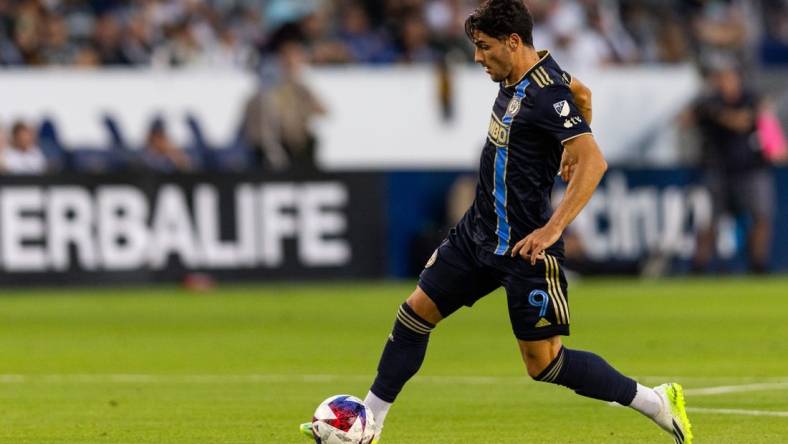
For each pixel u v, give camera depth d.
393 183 80.06
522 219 26.83
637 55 102.12
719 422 32.91
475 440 30.72
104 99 81.88
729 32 104.12
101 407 35.91
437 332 55.34
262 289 75.62
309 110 84.69
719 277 83.81
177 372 43.34
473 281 27.58
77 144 81.56
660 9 106.06
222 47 93.94
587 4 101.44
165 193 76.56
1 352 48.81
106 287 75.56
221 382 40.94
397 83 86.56
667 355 47.38
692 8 107.06
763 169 83.12
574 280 82.00
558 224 25.97
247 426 32.66
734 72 82.88
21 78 81.00
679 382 40.34
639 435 31.34
